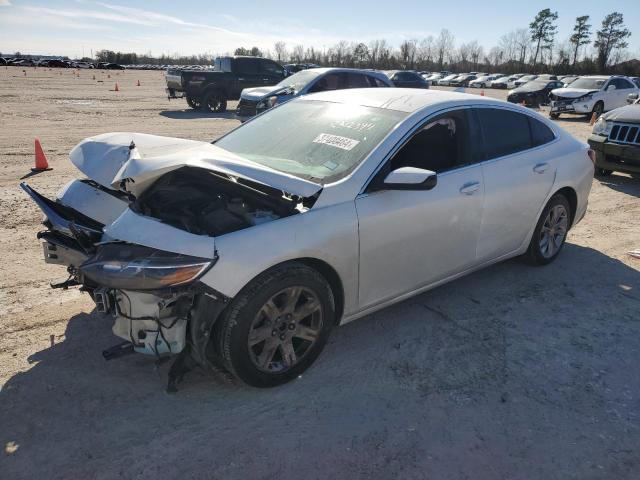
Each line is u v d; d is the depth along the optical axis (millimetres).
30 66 70125
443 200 3596
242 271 2658
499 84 48406
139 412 2799
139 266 2527
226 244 2656
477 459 2545
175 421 2742
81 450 2521
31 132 11922
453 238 3775
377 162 3279
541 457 2566
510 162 4184
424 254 3602
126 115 16312
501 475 2449
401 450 2590
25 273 4418
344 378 3162
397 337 3646
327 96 4266
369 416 2830
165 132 12938
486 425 2781
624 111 8523
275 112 4344
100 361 3230
